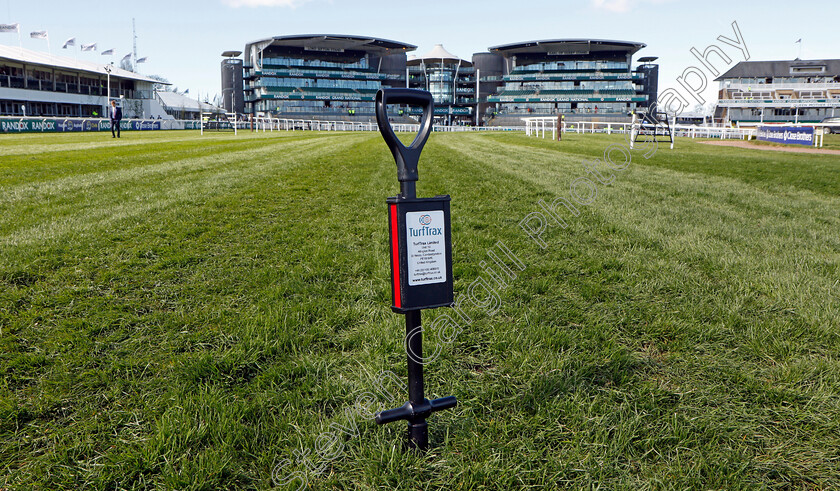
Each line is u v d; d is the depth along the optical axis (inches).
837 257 171.2
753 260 165.6
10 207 248.2
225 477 67.6
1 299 128.0
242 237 197.5
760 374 93.9
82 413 81.0
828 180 421.7
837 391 87.0
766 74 2783.0
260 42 3878.0
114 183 344.2
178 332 111.2
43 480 66.4
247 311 121.6
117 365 94.7
